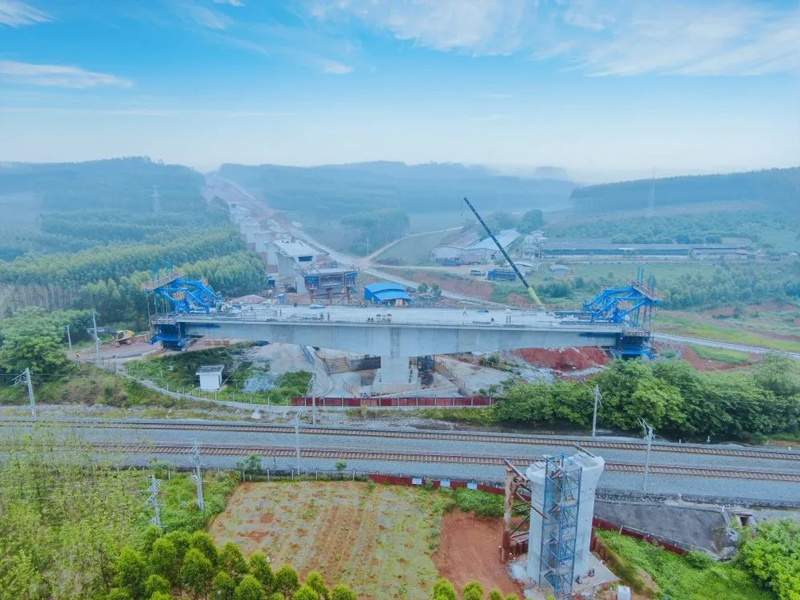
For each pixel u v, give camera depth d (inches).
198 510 1963.6
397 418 2915.8
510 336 3363.7
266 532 1878.7
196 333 3624.5
